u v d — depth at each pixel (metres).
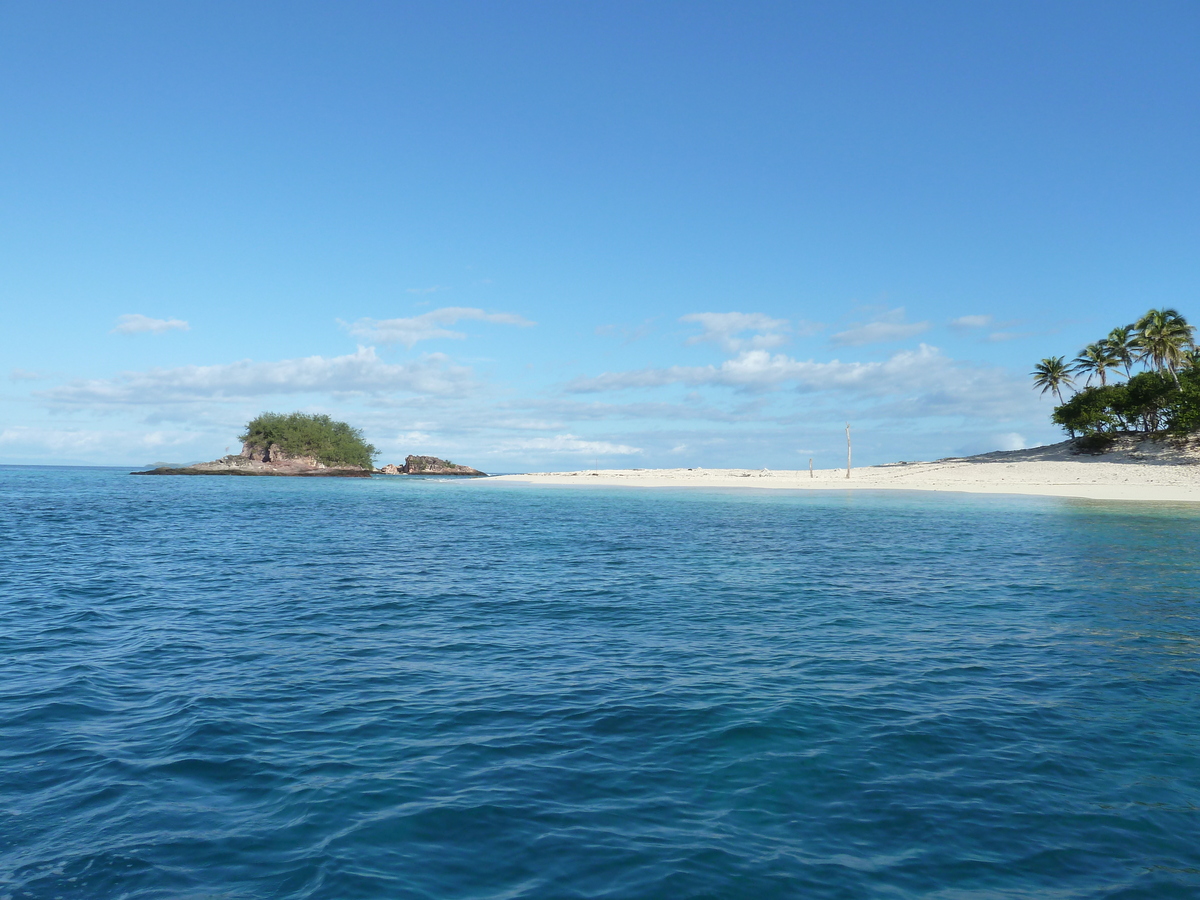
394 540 32.19
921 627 14.91
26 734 8.93
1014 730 9.08
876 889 5.70
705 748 8.50
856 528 36.97
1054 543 29.41
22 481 118.44
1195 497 56.28
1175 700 10.25
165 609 16.97
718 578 21.38
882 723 9.32
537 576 21.88
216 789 7.41
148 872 5.89
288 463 158.25
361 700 10.30
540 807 7.03
